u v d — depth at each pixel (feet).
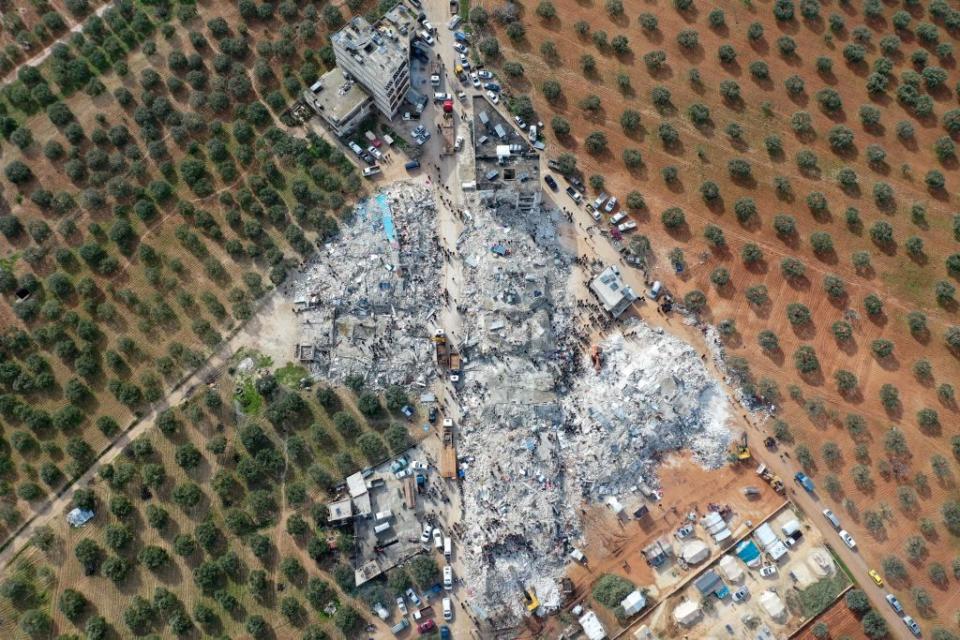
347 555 446.60
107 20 547.90
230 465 460.96
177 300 490.08
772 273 507.71
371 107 531.91
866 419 478.59
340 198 506.89
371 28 499.92
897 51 555.69
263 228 507.71
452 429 472.03
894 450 469.57
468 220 511.40
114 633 428.97
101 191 509.35
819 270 508.53
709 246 512.22
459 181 523.70
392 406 469.98
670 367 476.54
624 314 500.33
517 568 444.96
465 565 451.12
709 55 553.64
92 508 449.06
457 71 542.98
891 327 498.28
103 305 483.92
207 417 468.75
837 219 519.19
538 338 479.00
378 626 440.04
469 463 466.29
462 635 440.86
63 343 472.85
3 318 485.97
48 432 465.06
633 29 555.28
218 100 521.65
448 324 494.18
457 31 553.64
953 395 483.10
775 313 499.10
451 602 445.37
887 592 447.83
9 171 505.66
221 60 531.50
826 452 467.93
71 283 492.54
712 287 504.84
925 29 553.23
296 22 550.36
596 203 517.55
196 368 477.77
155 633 430.61
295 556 446.60
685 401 473.26
